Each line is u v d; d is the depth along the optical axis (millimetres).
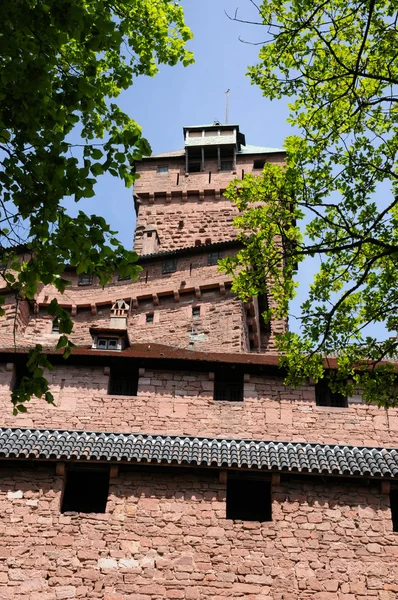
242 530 18859
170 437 20594
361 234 16047
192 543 18656
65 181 11820
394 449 20578
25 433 20422
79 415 21922
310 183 16438
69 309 37312
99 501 19984
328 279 16562
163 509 19141
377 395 16156
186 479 19594
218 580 18172
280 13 15711
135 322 36469
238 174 49438
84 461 19359
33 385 11961
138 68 17641
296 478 19641
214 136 51688
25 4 11141
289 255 15469
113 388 22938
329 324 15930
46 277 11961
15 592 17906
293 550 18594
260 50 16188
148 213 48344
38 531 18750
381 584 18156
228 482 20156
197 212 47938
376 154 16078
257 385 22359
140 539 18703
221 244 36812
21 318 35781
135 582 18125
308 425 21641
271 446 20312
